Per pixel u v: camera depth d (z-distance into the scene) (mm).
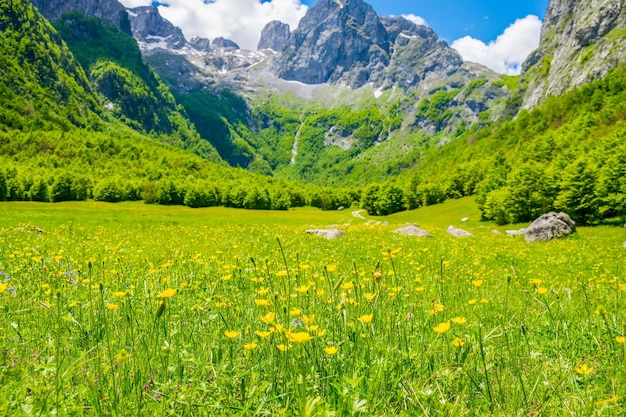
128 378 2791
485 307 5723
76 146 164875
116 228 30641
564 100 155000
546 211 61625
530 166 64750
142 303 5379
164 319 4012
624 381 2859
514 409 2611
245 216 81875
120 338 3826
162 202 111625
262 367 3141
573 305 5809
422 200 113250
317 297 5090
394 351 3250
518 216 64312
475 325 4461
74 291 6293
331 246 19781
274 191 131000
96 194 109062
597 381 3035
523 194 63625
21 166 122562
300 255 14664
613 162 53281
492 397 2773
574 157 70375
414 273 9703
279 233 26203
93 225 33781
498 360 3457
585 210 56656
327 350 2605
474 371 3129
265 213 99438
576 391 2812
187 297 5902
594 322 4734
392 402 2736
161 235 24500
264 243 19891
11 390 2543
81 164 150875
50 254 12117
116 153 171375
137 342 3508
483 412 2521
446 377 2850
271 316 3094
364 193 117125
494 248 21125
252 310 4633
